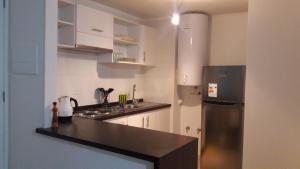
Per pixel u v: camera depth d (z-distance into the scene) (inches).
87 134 67.2
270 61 90.8
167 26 157.6
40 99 74.4
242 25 145.9
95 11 115.3
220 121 129.3
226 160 128.3
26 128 78.6
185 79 146.9
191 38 144.4
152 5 134.2
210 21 155.8
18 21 79.6
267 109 91.9
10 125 84.5
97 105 134.9
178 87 161.9
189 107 164.6
